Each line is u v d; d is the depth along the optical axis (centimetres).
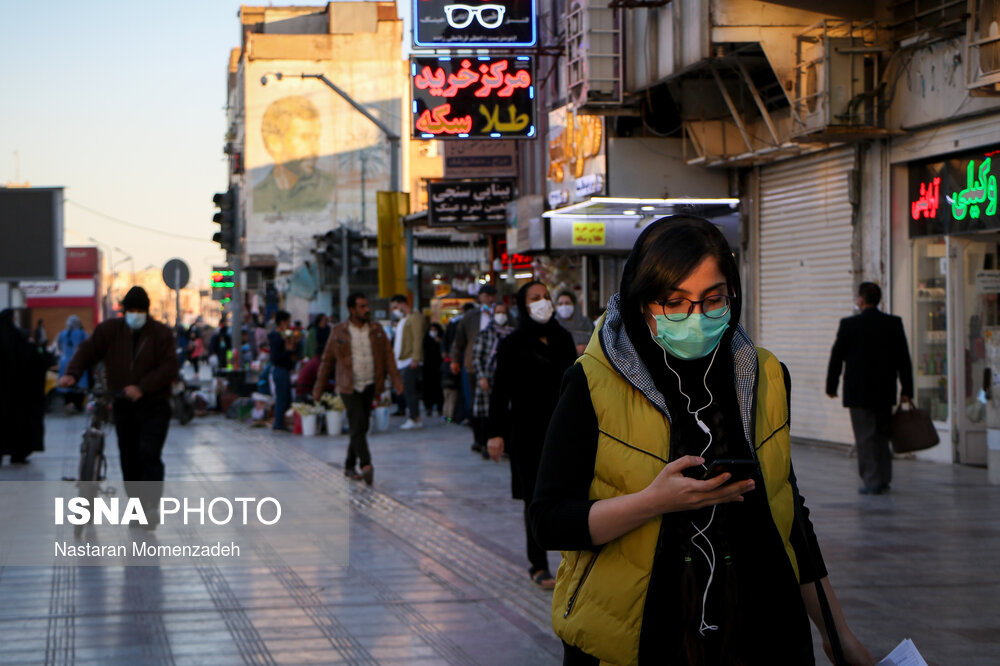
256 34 7444
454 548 848
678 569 256
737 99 1633
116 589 720
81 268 6869
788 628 257
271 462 1426
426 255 3584
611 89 1619
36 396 1423
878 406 1075
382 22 7544
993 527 909
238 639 603
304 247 6381
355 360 1222
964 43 1206
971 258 1294
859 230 1423
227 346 3425
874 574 743
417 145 7600
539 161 2119
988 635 600
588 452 260
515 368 698
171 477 1255
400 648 584
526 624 630
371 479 1209
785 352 1598
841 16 1344
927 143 1300
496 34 1767
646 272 255
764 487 259
